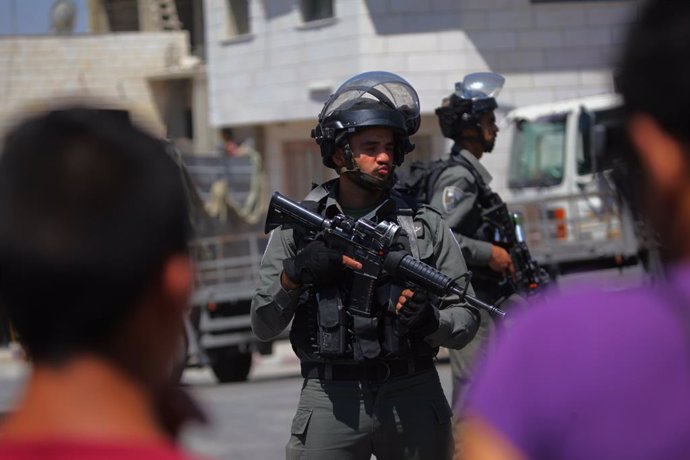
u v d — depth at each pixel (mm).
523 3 37594
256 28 43469
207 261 28422
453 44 37812
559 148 28359
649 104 3438
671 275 3490
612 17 37750
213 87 46188
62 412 2982
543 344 3387
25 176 2932
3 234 2908
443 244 9008
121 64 51906
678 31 3393
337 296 8492
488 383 3445
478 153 12656
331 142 9062
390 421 8570
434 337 8617
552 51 37781
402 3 38031
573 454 3309
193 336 27375
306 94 41312
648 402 3268
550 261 25703
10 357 36062
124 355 3057
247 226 30531
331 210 9008
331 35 39781
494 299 12188
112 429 2980
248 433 18531
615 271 25109
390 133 9039
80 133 2986
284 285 8656
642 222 3672
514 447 3357
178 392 3230
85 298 2949
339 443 8586
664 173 3479
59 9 51906
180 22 55000
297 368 34500
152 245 3004
